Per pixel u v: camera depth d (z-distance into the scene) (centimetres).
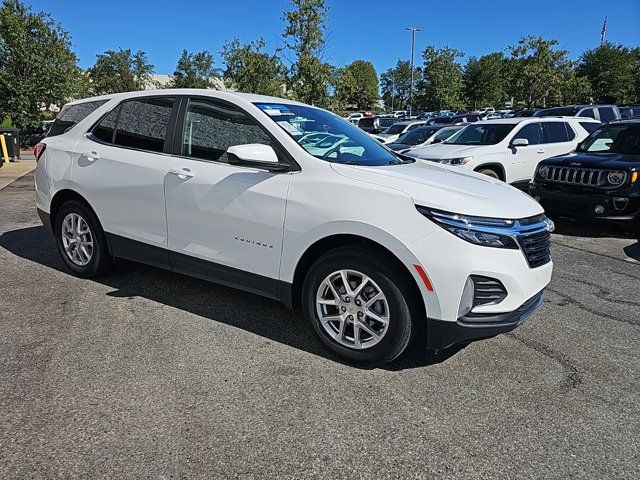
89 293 432
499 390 295
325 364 322
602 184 662
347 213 304
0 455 230
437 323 292
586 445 246
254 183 343
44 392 281
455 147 938
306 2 1764
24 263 515
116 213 422
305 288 332
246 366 317
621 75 4144
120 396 279
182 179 375
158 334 358
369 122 2411
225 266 364
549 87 3328
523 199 334
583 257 590
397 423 262
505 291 292
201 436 248
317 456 236
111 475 220
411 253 288
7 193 1014
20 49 2128
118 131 432
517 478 224
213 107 381
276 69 2050
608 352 346
